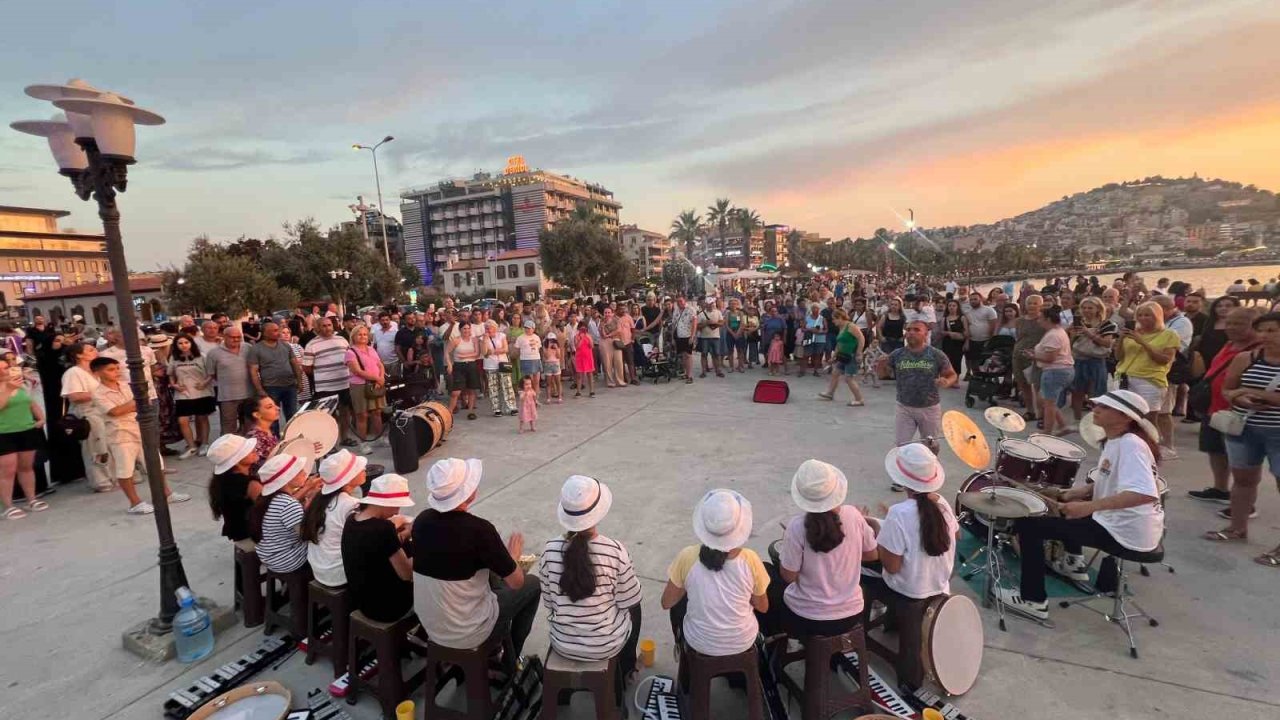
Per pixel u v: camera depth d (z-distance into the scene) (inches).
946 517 120.6
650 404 421.7
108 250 138.9
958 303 434.6
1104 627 144.4
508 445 327.3
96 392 259.4
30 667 144.8
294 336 469.7
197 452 336.2
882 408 380.8
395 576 123.1
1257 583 158.6
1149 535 134.4
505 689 121.0
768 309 526.3
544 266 2203.5
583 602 109.3
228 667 140.4
